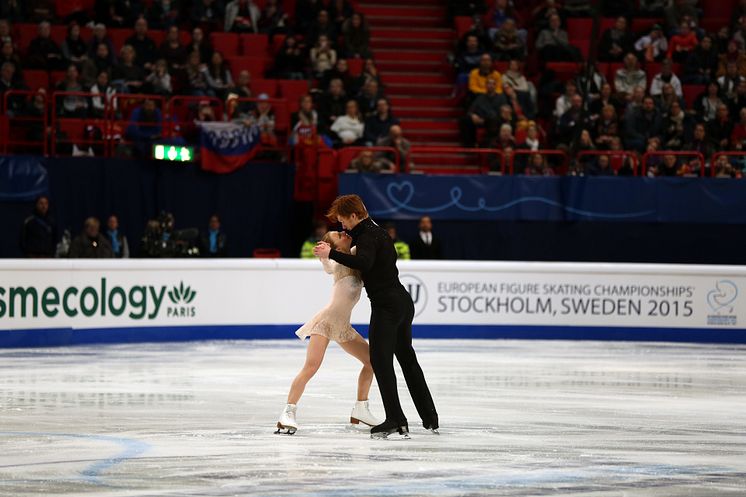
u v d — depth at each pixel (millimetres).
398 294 23750
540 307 47688
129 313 43812
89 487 19094
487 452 22500
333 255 22906
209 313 45375
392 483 19531
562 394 31203
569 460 21812
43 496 18422
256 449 22578
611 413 27906
